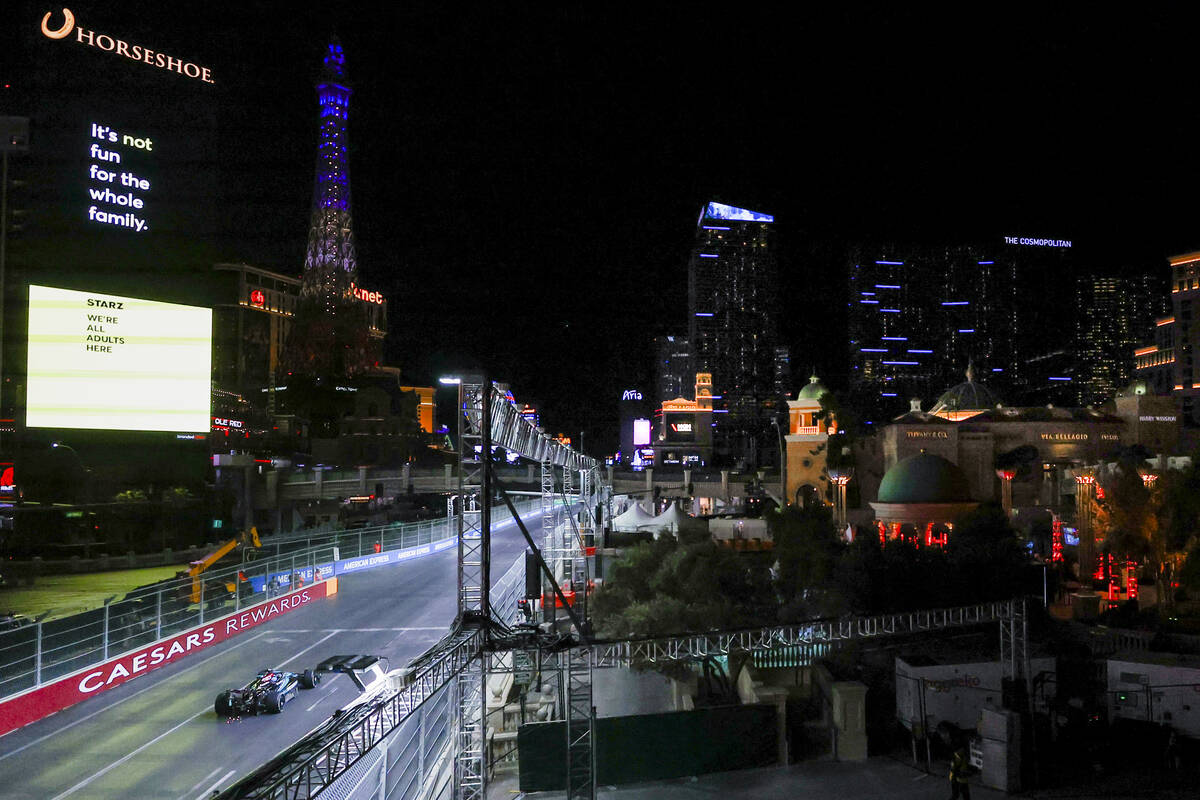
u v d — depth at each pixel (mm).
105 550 94688
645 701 35531
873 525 85250
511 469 159375
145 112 181250
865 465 114000
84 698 34875
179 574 60906
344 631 47656
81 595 72312
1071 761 28156
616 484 161875
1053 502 96875
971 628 44406
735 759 27625
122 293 101125
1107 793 24922
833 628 31859
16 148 132750
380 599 58188
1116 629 44344
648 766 26672
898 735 31547
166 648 40469
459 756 24547
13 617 46031
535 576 27297
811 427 118688
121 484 105938
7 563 81750
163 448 108375
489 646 25047
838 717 28781
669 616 36469
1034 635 44000
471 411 28906
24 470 100062
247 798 13703
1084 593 55781
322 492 157000
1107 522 60625
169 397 103188
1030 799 24547
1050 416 113188
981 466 106562
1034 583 49906
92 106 174375
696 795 25359
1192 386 187000
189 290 177125
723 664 38094
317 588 58500
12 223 161250
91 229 169000
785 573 45781
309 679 36438
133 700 34969
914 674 32500
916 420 108562
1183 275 190250
